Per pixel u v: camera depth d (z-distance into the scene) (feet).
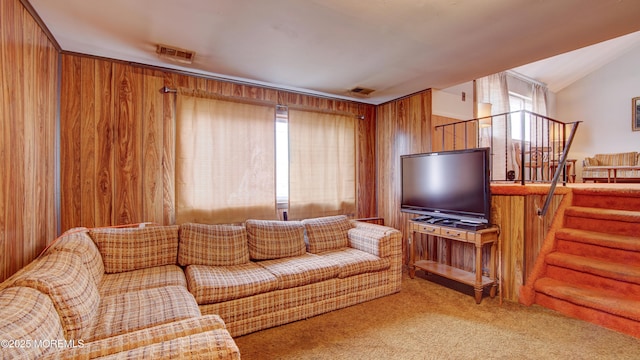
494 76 16.76
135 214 9.35
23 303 3.84
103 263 7.52
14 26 5.63
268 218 11.26
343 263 8.95
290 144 11.98
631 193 9.36
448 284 10.78
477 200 9.32
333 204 12.96
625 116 21.39
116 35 7.55
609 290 8.02
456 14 6.57
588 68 22.36
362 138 14.15
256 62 9.30
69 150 8.43
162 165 9.75
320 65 9.57
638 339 6.90
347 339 7.12
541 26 7.11
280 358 6.39
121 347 3.59
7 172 5.39
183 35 7.57
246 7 6.30
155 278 7.30
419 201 11.28
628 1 6.01
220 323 4.35
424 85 11.65
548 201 9.14
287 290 7.92
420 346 6.80
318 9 6.39
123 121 9.19
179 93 9.77
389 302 9.23
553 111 24.27
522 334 7.24
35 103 6.66
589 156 22.82
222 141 10.41
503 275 9.39
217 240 8.88
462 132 13.39
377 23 6.97
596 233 9.24
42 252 6.70
